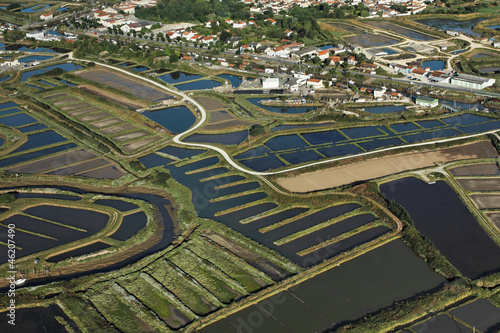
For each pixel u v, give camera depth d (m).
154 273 126.50
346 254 130.62
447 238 137.25
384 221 145.25
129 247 138.50
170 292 119.50
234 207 155.00
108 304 116.38
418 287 119.12
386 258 129.62
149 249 137.75
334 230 142.38
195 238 140.00
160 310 114.44
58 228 147.50
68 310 114.44
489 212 148.50
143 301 117.25
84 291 121.06
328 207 154.00
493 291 116.31
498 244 134.00
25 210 157.25
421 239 134.12
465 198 156.12
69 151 198.12
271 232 142.38
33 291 120.44
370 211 150.75
